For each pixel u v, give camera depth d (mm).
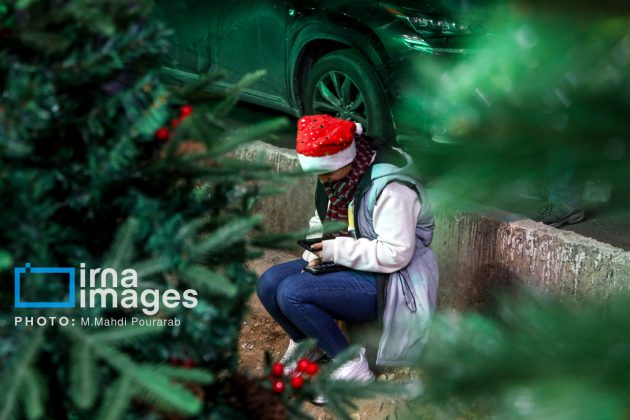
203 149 1446
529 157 402
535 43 386
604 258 2887
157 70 1435
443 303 3400
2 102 1227
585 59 379
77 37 1293
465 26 444
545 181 414
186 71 5770
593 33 377
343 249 2857
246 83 1503
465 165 419
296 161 3828
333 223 1700
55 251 1348
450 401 480
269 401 1613
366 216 2875
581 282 2959
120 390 1162
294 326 3078
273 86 5605
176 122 1441
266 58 5535
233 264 1513
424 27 4305
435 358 476
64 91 1325
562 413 413
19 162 1282
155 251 1340
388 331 2918
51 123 1306
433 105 427
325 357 3133
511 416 443
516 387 437
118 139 1317
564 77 382
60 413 1310
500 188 418
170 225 1334
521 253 3109
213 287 1307
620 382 418
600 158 385
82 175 1340
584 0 377
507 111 395
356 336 3188
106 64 1266
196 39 5652
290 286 2930
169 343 1363
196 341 1372
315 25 5035
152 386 1156
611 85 374
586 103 380
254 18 5438
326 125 2742
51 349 1227
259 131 1465
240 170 1491
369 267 2848
